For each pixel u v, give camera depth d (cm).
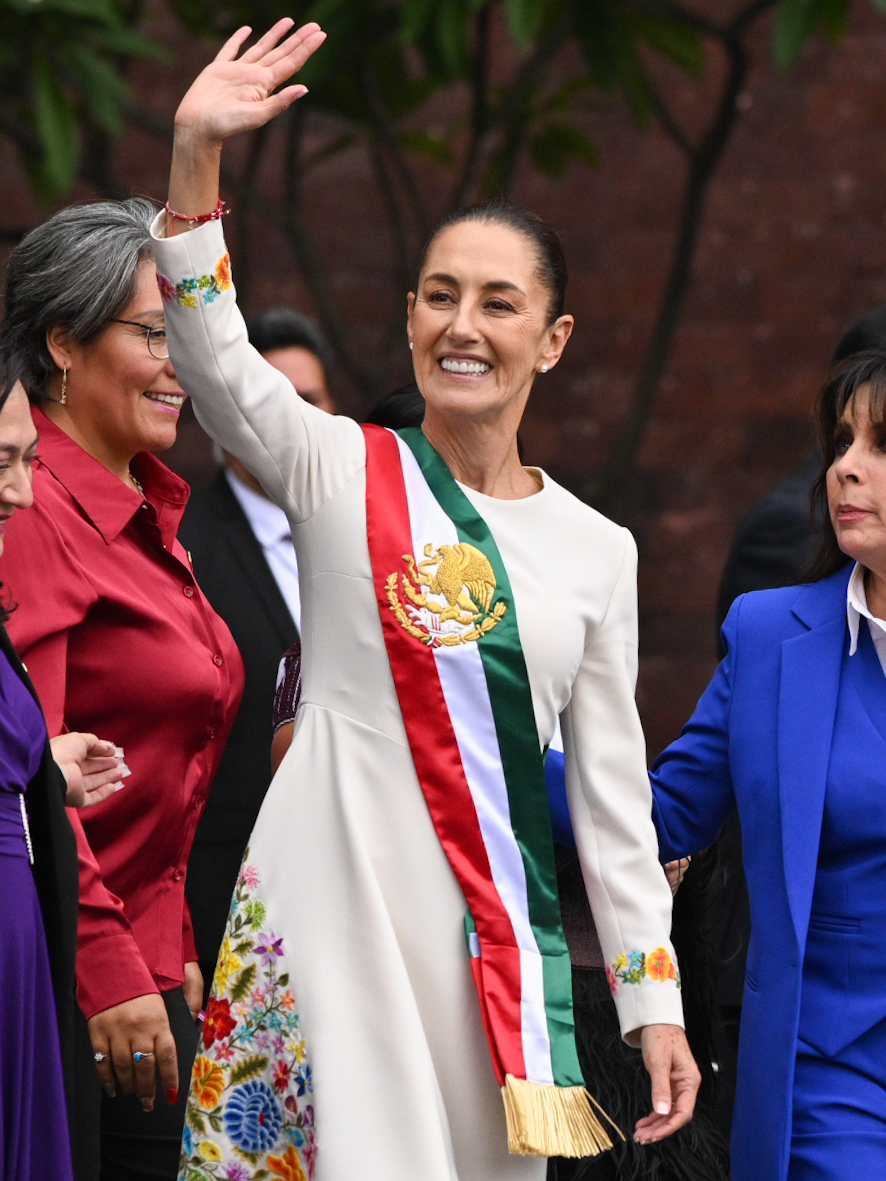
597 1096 1169
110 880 1152
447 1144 989
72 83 2352
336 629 1019
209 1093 1003
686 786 1203
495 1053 991
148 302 1149
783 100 3030
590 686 1090
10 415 964
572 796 1105
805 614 1179
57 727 1081
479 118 2531
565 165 2616
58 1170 967
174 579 1196
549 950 1023
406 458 1048
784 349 3045
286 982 991
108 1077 1084
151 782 1149
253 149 2603
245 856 1022
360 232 3092
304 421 1013
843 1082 1109
